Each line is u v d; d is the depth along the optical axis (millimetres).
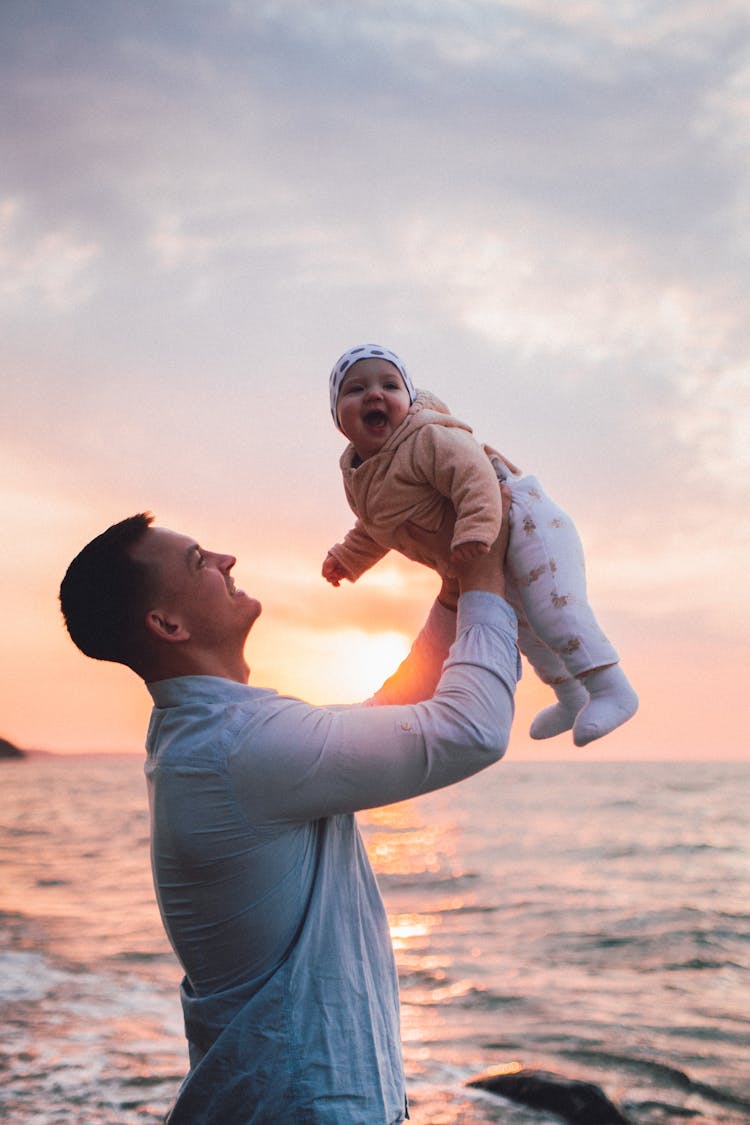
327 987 1903
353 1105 1844
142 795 60844
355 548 2719
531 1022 7590
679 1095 5789
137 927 11422
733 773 108562
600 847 25719
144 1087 4984
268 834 1910
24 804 49844
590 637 2305
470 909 14711
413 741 1900
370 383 2520
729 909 14477
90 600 2074
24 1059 5500
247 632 2182
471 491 2199
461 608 2182
